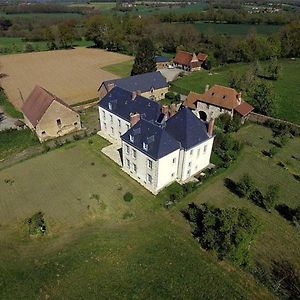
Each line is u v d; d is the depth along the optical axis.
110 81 72.88
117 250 35.38
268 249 35.38
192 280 31.81
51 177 48.28
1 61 126.56
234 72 96.06
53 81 99.50
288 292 30.75
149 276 32.25
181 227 38.50
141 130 45.12
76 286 31.27
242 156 53.38
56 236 37.81
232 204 42.31
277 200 42.81
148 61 88.94
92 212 41.31
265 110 68.00
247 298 30.08
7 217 40.78
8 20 186.50
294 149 56.34
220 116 64.56
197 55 118.56
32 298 30.20
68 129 61.75
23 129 61.34
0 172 49.78
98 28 151.75
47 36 153.00
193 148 44.69
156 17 181.00
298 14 181.88
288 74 104.44
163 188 45.50
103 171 49.44
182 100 80.12
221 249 33.59
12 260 34.50
